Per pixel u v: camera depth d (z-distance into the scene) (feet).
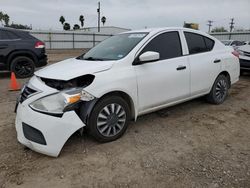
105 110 11.30
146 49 12.83
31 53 28.58
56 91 10.26
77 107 10.49
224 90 17.69
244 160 10.34
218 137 12.53
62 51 91.76
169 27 14.57
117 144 11.64
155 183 8.83
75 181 8.95
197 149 11.26
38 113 10.02
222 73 17.31
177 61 13.94
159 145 11.60
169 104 14.01
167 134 12.79
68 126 10.11
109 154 10.74
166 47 13.76
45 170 9.57
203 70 15.42
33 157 10.46
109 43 14.51
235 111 16.44
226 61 17.17
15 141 11.84
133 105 12.26
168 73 13.35
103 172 9.48
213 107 17.15
